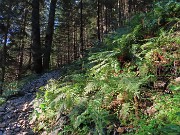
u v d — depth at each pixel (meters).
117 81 5.50
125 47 7.06
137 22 9.78
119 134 4.42
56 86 7.33
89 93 5.97
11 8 22.84
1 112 7.82
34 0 18.53
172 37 6.48
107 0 29.70
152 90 5.11
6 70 26.50
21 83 14.43
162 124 4.08
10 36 26.67
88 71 7.72
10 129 6.44
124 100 5.07
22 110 7.59
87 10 34.91
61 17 38.00
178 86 4.71
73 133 4.98
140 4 26.08
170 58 5.72
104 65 6.73
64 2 25.44
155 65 5.71
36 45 18.05
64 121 5.42
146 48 6.75
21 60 28.45
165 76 5.42
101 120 4.75
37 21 18.41
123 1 32.94
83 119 4.86
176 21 7.20
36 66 17.73
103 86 5.67
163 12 7.82
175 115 4.10
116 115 4.85
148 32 7.56
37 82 12.31
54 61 53.44
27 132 6.01
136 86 4.90
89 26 40.47
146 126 4.09
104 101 5.30
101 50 9.93
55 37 40.09
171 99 4.53
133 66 6.27
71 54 43.66
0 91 14.52
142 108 4.74
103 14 38.16
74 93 6.04
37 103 7.63
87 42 41.12
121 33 10.01
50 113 6.04
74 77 7.29
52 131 5.38
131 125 4.43
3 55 23.42
